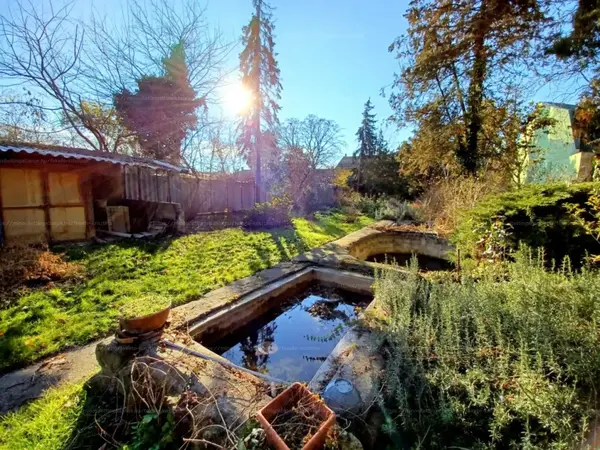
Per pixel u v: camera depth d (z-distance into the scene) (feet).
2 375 7.22
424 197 36.96
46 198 18.51
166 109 34.24
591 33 14.94
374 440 5.16
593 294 6.75
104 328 9.41
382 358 7.23
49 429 5.64
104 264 15.12
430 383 5.62
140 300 7.88
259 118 42.37
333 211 45.73
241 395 5.84
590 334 5.74
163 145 36.04
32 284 12.20
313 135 58.34
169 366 6.39
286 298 14.35
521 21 21.68
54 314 10.03
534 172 27.17
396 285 10.36
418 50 26.96
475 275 11.23
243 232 26.50
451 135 27.66
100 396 6.52
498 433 4.55
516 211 12.30
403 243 28.35
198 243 21.39
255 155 43.45
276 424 4.60
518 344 6.28
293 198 44.65
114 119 32.78
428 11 24.45
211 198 35.76
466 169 26.32
